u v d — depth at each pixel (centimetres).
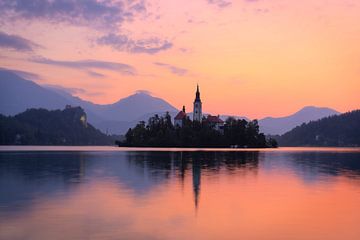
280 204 3312
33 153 15338
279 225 2569
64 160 9881
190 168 7194
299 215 2875
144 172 6300
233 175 5822
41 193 3869
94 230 2406
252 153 16000
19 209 3025
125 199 3522
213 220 2700
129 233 2348
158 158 11038
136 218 2739
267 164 8619
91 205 3209
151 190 4109
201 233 2362
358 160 10906
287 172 6438
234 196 3734
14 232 2347
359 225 2577
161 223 2597
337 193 3969
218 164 8444
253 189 4241
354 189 4284
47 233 2330
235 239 2247
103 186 4422
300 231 2420
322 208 3139
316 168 7450
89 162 9050
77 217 2752
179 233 2358
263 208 3128
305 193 3959
